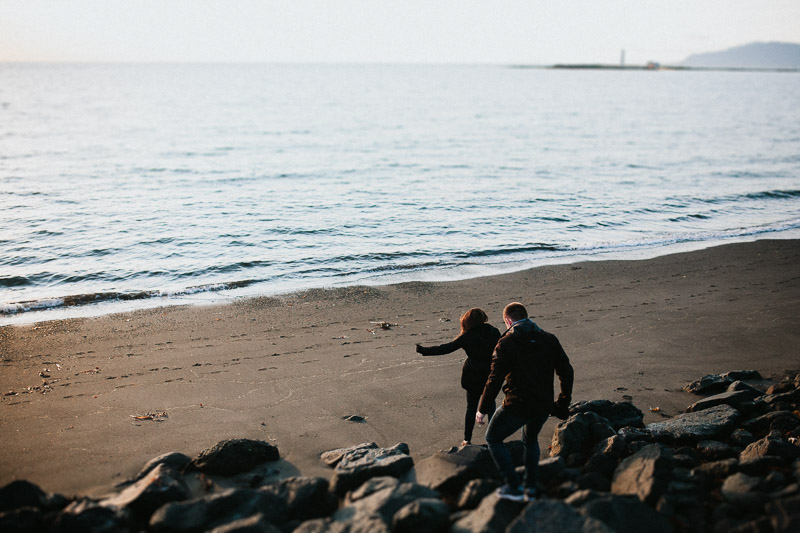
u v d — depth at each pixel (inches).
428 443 244.1
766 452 200.5
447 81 7234.3
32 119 2114.9
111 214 741.3
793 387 271.1
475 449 205.6
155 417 264.2
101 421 259.4
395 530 153.8
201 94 4094.5
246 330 387.2
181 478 197.5
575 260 581.6
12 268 531.8
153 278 514.0
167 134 1738.4
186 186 956.0
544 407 175.3
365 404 281.1
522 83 6722.4
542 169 1168.2
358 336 377.7
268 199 860.0
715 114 2628.0
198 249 600.7
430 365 330.6
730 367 329.7
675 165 1222.9
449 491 187.5
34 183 944.9
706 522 163.5
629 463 193.6
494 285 497.4
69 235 639.8
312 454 231.8
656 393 295.7
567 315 422.3
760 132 1878.7
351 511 169.5
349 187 967.6
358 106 3090.6
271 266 551.5
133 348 353.7
